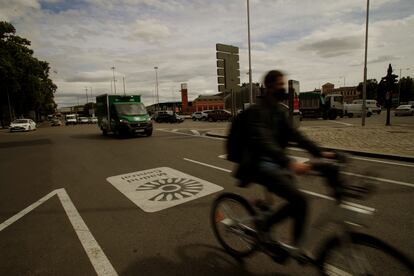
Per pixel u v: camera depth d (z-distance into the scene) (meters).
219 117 39.69
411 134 13.52
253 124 2.58
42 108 69.31
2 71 36.47
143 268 3.08
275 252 2.82
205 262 3.16
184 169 7.95
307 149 2.78
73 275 3.01
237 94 16.55
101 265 3.17
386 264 2.10
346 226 2.27
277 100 2.73
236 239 3.30
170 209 4.84
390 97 19.97
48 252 3.51
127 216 4.59
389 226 3.83
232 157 2.81
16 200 5.65
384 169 6.97
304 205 2.58
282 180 2.59
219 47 13.08
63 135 22.45
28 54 42.81
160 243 3.64
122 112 18.17
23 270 3.12
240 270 2.97
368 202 4.70
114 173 7.79
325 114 33.75
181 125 32.09
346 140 12.06
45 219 4.60
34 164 9.68
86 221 4.45
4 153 12.84
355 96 122.56
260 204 3.03
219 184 6.27
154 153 11.13
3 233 4.12
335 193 2.33
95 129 30.94
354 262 2.21
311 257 2.55
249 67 18.73
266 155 2.58
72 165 9.17
